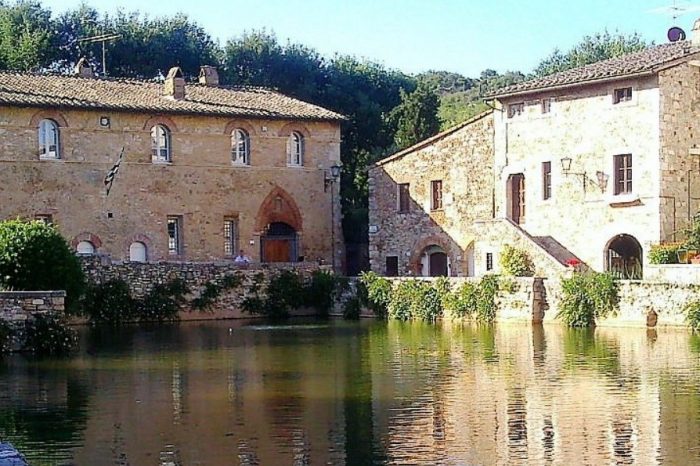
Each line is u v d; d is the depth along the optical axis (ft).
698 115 134.51
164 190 155.43
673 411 64.80
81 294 115.96
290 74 219.61
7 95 143.23
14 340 98.63
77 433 60.03
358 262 179.83
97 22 213.46
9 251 106.11
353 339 110.52
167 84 159.53
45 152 147.43
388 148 203.62
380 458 54.08
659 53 138.72
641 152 132.05
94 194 150.10
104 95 153.69
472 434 59.31
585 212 137.80
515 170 145.89
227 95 167.63
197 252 157.79
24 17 206.08
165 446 56.80
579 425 61.26
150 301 136.98
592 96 136.98
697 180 134.31
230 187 160.56
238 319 141.69
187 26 222.07
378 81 225.15
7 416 65.10
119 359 93.56
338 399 70.59
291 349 100.99
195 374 83.20
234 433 59.93
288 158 165.99
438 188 156.76
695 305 110.11
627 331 112.68
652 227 130.93
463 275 152.35
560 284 122.52
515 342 104.01
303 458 54.19
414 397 71.00
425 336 112.47
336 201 169.89
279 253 165.89
